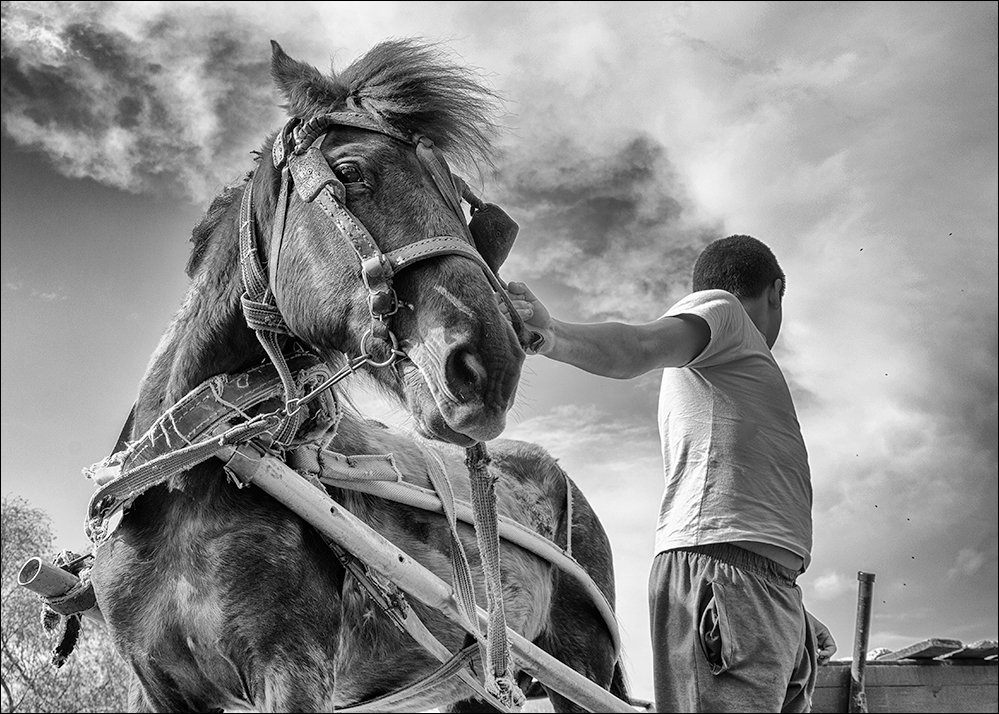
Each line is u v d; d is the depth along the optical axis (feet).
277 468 6.58
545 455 11.07
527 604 9.14
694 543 6.35
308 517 6.63
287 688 6.55
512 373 5.49
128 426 7.64
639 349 6.09
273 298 6.70
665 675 6.33
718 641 6.09
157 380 7.23
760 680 6.09
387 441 8.30
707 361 6.59
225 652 6.65
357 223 6.04
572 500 11.02
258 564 6.64
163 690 7.02
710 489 6.43
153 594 6.86
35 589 7.13
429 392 5.66
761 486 6.42
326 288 6.10
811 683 7.09
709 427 6.57
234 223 7.19
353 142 6.35
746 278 7.57
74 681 21.42
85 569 7.38
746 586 6.21
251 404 6.76
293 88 6.69
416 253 5.81
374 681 7.97
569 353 5.83
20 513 25.31
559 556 9.59
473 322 5.53
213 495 6.70
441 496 7.98
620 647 10.38
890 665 13.08
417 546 7.91
